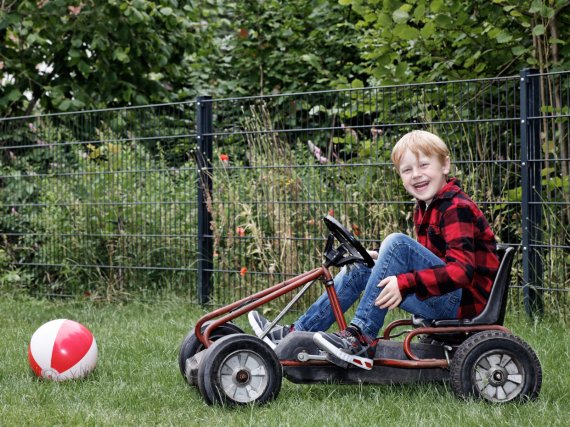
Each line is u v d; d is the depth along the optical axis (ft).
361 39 27.20
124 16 29.50
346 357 11.67
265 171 20.83
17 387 12.90
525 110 18.40
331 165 20.17
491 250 12.19
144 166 22.91
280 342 12.17
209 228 21.68
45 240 24.14
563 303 18.40
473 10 22.09
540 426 10.30
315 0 33.73
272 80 34.01
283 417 10.91
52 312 21.81
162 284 22.76
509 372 11.71
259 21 33.81
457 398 11.74
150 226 22.75
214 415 11.16
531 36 21.36
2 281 23.85
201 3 35.86
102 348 16.24
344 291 12.85
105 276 23.45
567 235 18.65
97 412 11.47
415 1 20.94
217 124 22.04
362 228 20.03
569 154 19.76
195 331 12.32
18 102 30.99
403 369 12.21
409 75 22.07
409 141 12.42
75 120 24.72
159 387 13.01
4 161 25.55
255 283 20.94
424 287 11.51
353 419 10.76
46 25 29.14
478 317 12.07
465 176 19.60
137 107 22.61
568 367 13.96
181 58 32.73
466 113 20.85
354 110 21.11
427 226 12.42
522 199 18.47
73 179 23.73
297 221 20.56
